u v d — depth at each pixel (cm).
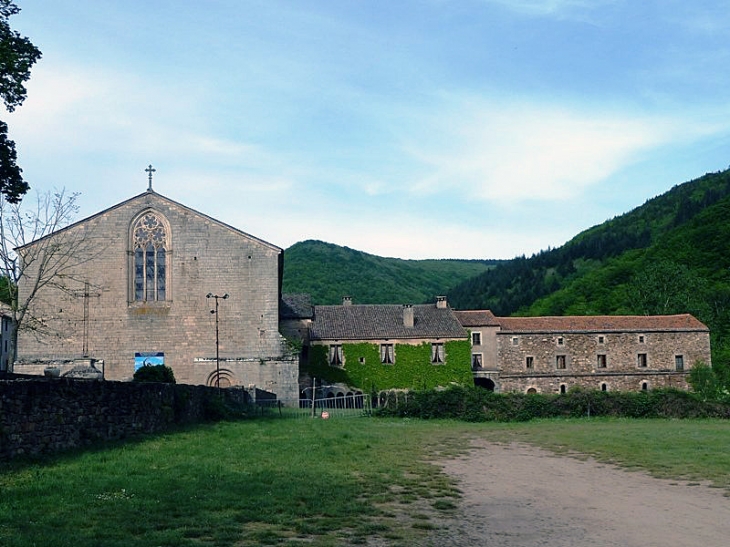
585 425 4359
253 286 5609
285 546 1193
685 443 3180
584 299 12650
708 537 1427
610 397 5075
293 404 5431
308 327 7312
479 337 7906
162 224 5634
